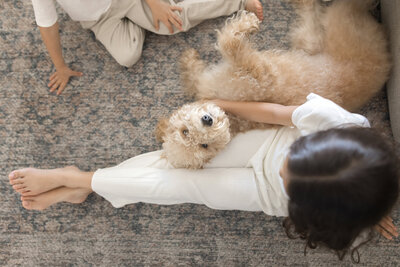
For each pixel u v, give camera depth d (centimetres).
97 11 115
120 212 127
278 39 127
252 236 125
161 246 125
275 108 103
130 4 119
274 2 128
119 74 128
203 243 125
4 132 127
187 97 127
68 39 129
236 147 110
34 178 112
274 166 105
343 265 122
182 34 129
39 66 128
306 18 119
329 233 81
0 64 129
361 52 105
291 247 124
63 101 128
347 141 76
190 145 94
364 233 102
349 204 75
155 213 126
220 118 97
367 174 73
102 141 127
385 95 123
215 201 108
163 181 108
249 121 109
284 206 106
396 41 106
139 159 117
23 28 129
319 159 75
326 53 111
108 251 126
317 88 105
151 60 129
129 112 127
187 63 121
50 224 126
